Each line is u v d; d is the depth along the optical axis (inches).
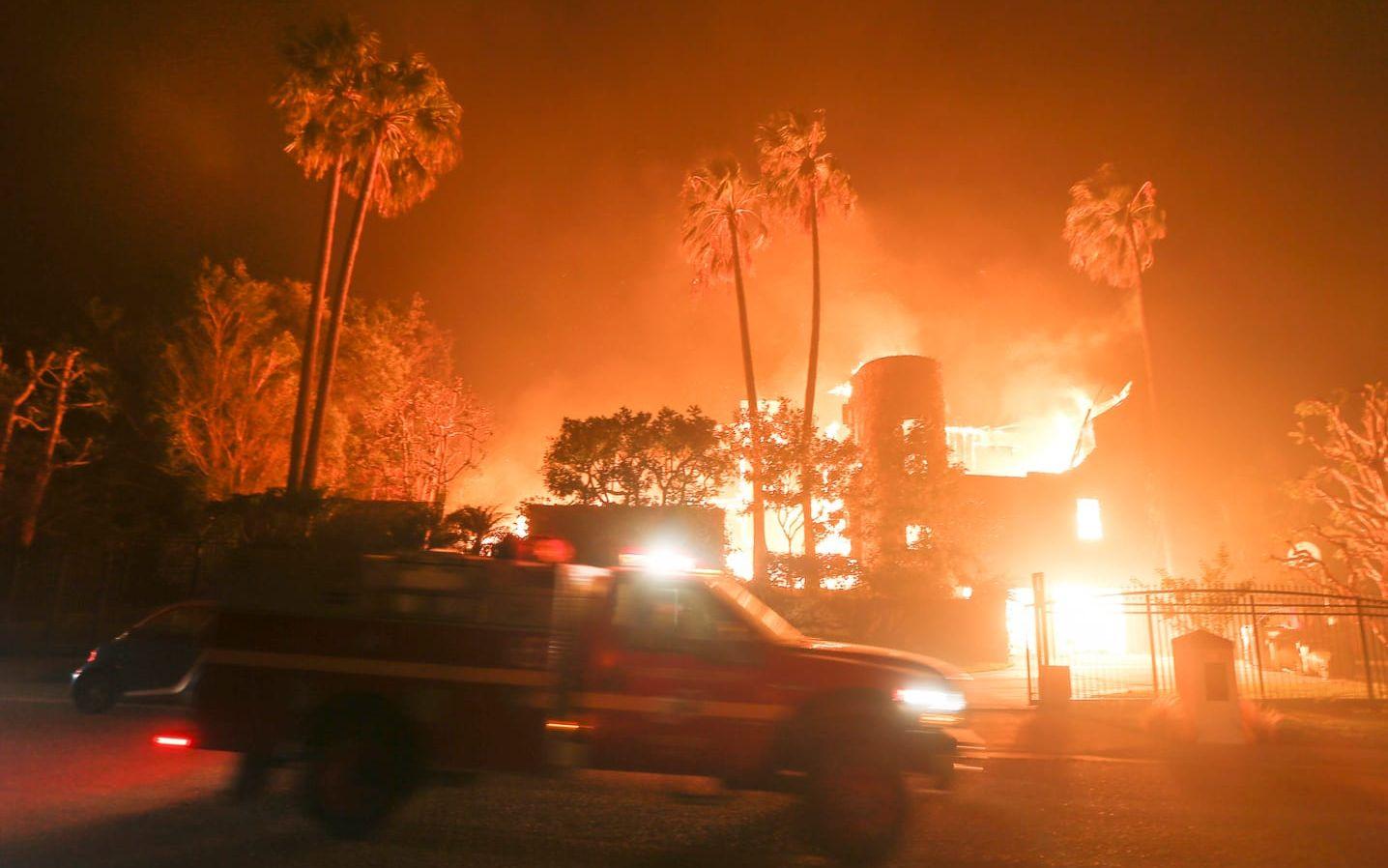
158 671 506.9
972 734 273.0
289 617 281.3
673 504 1059.3
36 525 1077.8
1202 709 494.9
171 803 303.0
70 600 944.9
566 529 1032.8
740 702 269.9
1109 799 349.4
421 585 285.3
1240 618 959.6
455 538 1008.2
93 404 1122.7
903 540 1144.2
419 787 282.4
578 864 250.4
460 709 272.7
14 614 932.0
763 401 1146.0
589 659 274.8
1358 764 442.0
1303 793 367.2
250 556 289.0
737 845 273.9
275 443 1275.8
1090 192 1487.5
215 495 1187.9
